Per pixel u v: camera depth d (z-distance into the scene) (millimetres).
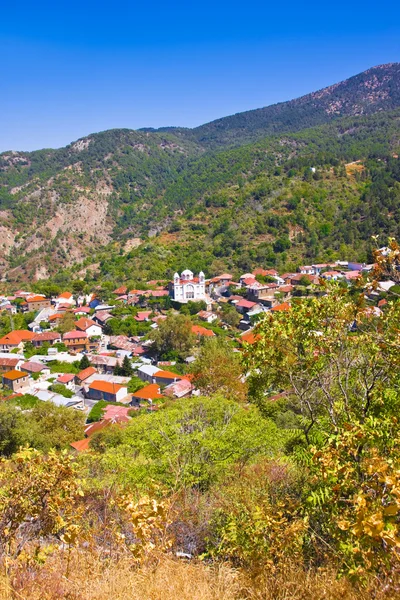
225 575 4848
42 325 82062
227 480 9375
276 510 6102
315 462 5297
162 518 5090
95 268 139750
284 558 5098
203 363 26547
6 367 56406
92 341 73875
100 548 5457
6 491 5211
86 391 51281
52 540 5668
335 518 5145
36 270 158500
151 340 66812
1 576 4336
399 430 5406
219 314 81812
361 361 7559
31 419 30625
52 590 4320
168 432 11742
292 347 8180
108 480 9141
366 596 4062
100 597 4164
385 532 3648
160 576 4465
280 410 16594
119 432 24156
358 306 7430
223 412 13477
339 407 7215
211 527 6734
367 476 4984
